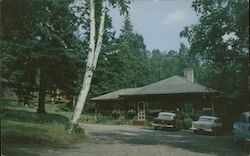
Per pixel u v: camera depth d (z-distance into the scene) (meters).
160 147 20.19
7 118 27.17
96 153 16.89
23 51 30.61
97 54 25.09
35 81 34.94
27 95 35.09
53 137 21.03
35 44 31.22
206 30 25.03
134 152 17.58
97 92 64.19
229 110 36.38
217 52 24.78
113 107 54.22
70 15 27.89
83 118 54.19
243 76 24.36
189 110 44.91
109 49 62.06
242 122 22.06
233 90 26.31
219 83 26.47
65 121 31.52
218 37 24.72
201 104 43.97
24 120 28.36
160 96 47.62
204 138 28.77
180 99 45.84
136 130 37.09
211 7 24.48
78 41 36.38
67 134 22.64
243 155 17.12
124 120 49.97
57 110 61.81
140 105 49.59
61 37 32.66
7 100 46.91
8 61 27.86
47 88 36.16
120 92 54.66
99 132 33.00
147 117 48.56
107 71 62.22
